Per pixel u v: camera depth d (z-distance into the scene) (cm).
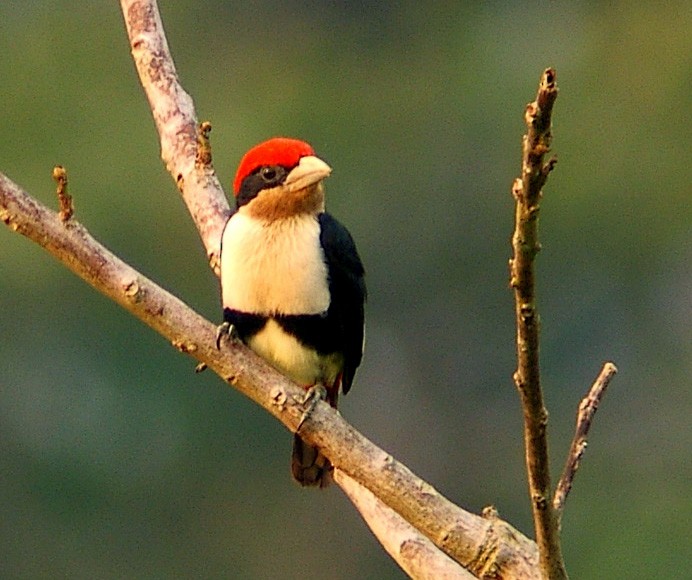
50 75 2127
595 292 2052
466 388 2023
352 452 574
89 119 2086
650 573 1764
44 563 1875
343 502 1911
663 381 1980
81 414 1914
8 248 1936
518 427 2000
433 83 2212
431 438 2006
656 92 2180
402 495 565
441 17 2348
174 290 1947
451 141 2119
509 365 2031
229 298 679
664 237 2070
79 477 1895
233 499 1908
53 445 1902
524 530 1955
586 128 2145
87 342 1923
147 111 2094
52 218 577
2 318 1931
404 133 2136
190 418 1903
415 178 2094
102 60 2156
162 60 724
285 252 673
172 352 1922
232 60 2289
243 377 588
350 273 691
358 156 2111
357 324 700
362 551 1905
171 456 1902
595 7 2306
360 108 2166
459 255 2059
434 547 607
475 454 1988
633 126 2155
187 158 709
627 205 2084
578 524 1809
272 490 1903
